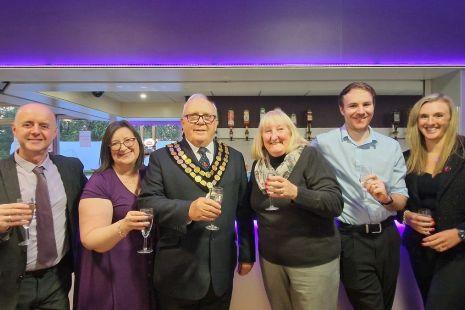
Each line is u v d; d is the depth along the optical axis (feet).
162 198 5.04
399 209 5.65
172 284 5.14
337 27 10.19
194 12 10.23
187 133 5.52
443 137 5.67
